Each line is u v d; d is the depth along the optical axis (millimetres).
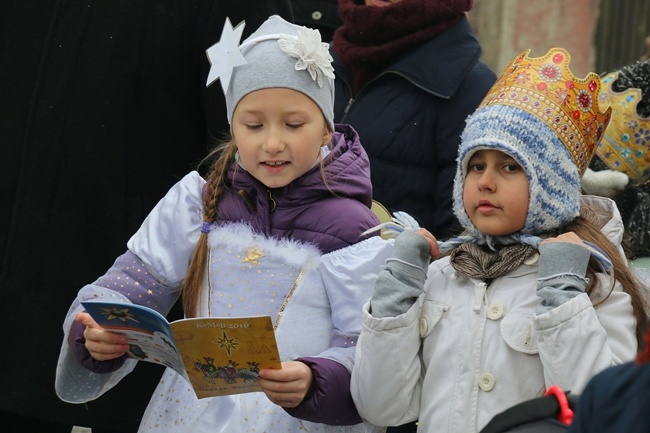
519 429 4738
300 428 7023
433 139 9750
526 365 6426
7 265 9023
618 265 6625
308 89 7039
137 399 8836
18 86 9242
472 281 6715
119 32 8938
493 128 6645
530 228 6691
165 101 8930
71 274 8922
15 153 9188
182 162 9023
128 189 8930
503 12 22547
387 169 9719
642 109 8938
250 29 8836
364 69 10039
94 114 8930
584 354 6090
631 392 3955
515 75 6852
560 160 6668
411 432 8539
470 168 6816
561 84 6777
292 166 7047
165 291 7441
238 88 7121
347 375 6793
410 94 9836
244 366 6461
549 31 22562
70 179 8945
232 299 7121
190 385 7238
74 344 7254
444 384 6605
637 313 6570
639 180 8977
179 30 8859
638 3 22891
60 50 9078
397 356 6547
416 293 6633
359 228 7125
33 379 8898
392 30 9914
